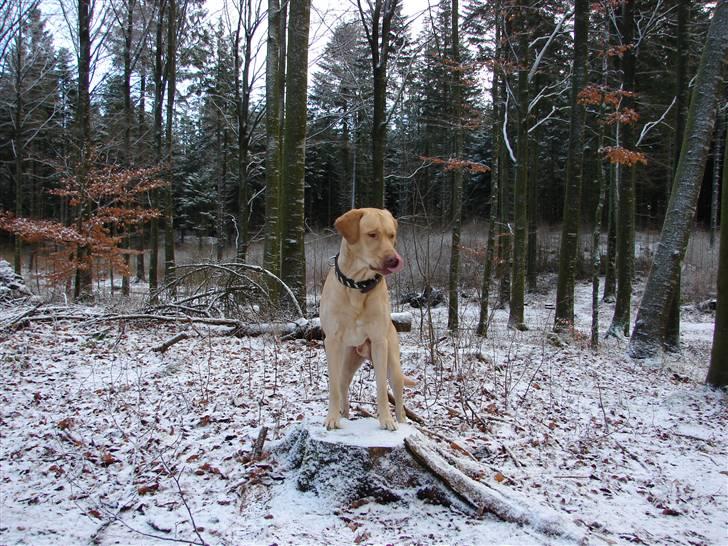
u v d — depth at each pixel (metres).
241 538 3.40
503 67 13.16
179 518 3.66
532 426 5.91
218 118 23.61
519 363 9.09
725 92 21.00
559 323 13.73
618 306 15.02
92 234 14.55
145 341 9.16
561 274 14.01
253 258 24.70
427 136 23.17
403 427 4.29
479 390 7.03
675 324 12.98
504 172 20.14
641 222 36.31
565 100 24.31
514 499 3.84
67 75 23.53
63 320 10.30
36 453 4.66
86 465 4.45
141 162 19.81
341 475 3.85
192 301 11.78
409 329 10.11
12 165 37.00
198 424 5.38
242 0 17.97
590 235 31.81
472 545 3.37
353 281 3.91
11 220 13.61
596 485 4.55
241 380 6.95
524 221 14.88
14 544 3.31
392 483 3.86
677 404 7.31
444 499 3.82
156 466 4.46
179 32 20.25
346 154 39.00
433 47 14.43
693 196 10.09
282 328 9.48
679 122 14.86
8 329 9.27
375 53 11.75
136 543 3.37
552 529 3.52
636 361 10.38
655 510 4.18
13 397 6.09
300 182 11.40
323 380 7.09
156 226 19.31
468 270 21.36
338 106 22.83
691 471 5.04
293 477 4.15
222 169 31.19
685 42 14.69
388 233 3.82
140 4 20.25
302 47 11.21
